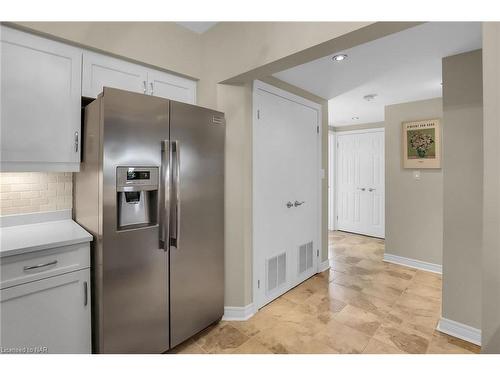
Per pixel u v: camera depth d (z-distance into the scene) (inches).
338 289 114.8
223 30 85.4
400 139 143.4
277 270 107.4
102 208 59.1
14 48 58.7
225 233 90.6
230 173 89.9
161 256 69.7
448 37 74.6
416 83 112.8
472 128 82.3
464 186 83.4
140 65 78.5
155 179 67.6
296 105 117.5
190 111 75.8
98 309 61.9
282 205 110.0
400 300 104.3
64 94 65.4
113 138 60.1
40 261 55.4
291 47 67.3
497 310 36.7
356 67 95.7
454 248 84.4
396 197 145.4
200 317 79.9
